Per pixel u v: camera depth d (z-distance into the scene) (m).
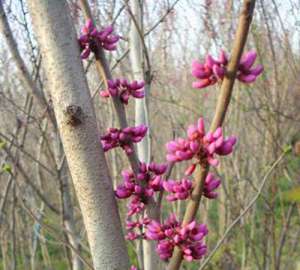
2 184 4.21
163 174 1.48
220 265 3.99
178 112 4.82
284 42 3.82
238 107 3.91
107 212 1.13
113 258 1.13
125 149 1.40
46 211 4.20
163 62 4.14
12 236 3.31
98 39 1.44
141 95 1.48
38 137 3.76
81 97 1.10
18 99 3.83
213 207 5.82
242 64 1.06
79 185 1.13
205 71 1.06
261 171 3.97
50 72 1.10
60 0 1.10
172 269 1.12
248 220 4.56
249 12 0.92
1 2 2.23
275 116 3.71
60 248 5.90
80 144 1.11
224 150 1.04
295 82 3.88
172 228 1.19
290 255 3.86
